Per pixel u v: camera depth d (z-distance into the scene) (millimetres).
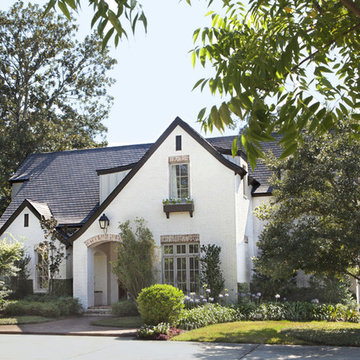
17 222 23391
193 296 19281
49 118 37938
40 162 28594
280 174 17359
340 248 13992
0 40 36562
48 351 12219
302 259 13781
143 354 11586
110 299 23578
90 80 39562
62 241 21953
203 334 14250
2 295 19828
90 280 21344
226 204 20031
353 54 4742
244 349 12133
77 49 38938
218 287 19062
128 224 20312
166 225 20641
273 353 11492
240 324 15906
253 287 20703
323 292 19391
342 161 14633
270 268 14430
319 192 15164
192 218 20375
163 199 20688
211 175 20406
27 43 36469
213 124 3945
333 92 3863
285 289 19891
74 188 25781
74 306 20547
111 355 11508
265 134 3691
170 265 20469
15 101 37156
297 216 15742
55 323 17984
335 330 13945
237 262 19547
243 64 4035
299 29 4031
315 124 3609
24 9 36938
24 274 22438
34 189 26438
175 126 21188
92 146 39469
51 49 37906
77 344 13398
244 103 3695
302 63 4359
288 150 3654
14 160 33719
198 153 20719
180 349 12266
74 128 39031
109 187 24031
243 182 21859
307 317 17234
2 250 19812
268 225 15875
